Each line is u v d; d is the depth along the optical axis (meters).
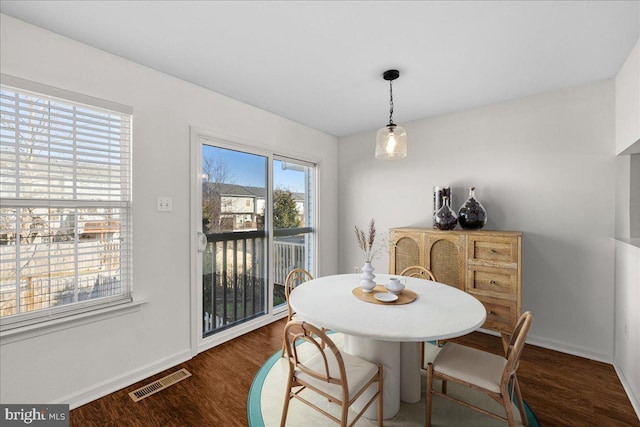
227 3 1.50
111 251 2.02
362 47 1.90
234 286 2.88
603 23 1.63
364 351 1.79
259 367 2.29
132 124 2.08
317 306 1.78
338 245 4.14
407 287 2.17
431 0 1.47
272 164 3.22
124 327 2.04
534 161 2.66
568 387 2.02
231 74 2.29
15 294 1.65
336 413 1.78
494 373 1.50
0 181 1.60
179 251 2.37
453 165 3.12
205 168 2.62
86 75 1.86
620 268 2.19
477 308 1.72
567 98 2.50
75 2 1.48
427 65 2.13
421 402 1.91
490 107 2.89
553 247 2.57
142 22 1.65
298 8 1.54
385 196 3.67
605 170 2.35
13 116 1.63
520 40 1.81
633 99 1.91
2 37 1.57
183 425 1.68
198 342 2.54
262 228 3.16
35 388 1.69
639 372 1.79
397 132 2.21
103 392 1.94
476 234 2.54
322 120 3.39
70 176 1.83
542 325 2.63
